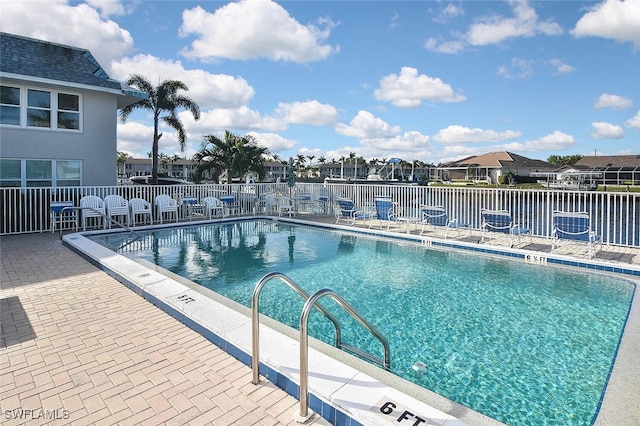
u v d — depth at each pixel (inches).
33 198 421.7
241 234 451.5
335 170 3597.4
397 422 92.3
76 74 517.0
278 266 307.0
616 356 143.0
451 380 138.3
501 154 2427.4
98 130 539.8
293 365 119.1
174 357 135.0
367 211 484.7
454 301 223.9
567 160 3152.1
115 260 258.8
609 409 110.2
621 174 1947.6
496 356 156.5
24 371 124.2
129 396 110.4
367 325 127.6
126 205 447.5
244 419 100.5
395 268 298.8
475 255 336.5
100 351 139.1
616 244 341.1
